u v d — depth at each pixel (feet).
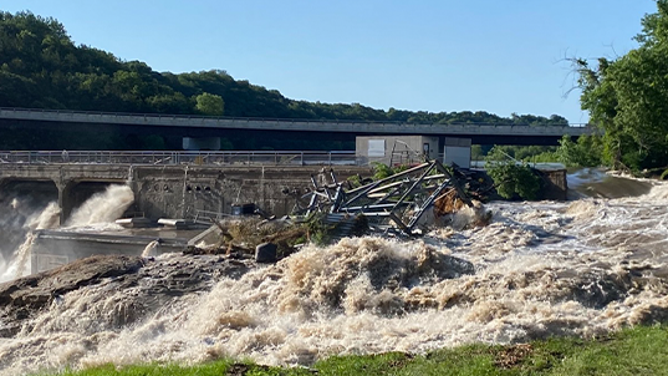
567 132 224.33
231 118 271.69
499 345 47.01
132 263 82.28
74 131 293.84
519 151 393.09
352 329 53.93
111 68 441.68
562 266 65.51
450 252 79.87
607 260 70.95
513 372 40.73
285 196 145.48
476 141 248.11
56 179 184.75
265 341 52.29
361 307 61.00
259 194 149.07
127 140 342.64
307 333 53.72
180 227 147.74
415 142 140.67
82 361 53.01
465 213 100.17
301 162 150.51
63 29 464.24
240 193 151.43
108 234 126.41
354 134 270.05
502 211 106.52
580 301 59.26
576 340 47.65
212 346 51.72
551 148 385.91
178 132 289.33
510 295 59.93
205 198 156.46
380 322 56.29
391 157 134.00
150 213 165.37
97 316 70.03
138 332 63.41
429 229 96.99
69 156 195.52
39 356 60.18
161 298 71.00
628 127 147.84
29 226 194.59
